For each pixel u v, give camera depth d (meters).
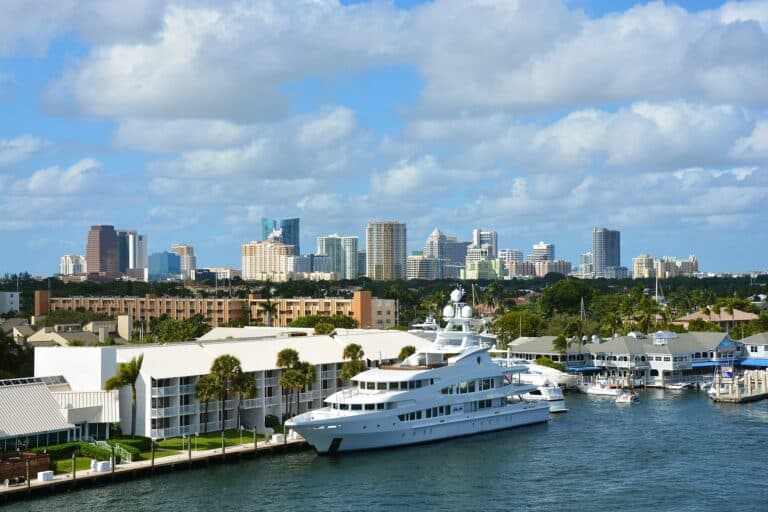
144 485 106.50
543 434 140.38
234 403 136.25
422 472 114.50
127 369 121.31
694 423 149.75
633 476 111.50
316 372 150.12
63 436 117.00
